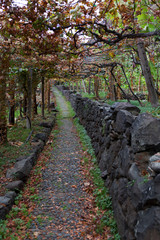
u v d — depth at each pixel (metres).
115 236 3.65
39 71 11.79
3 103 8.43
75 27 4.27
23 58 8.45
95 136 8.64
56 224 4.29
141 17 4.73
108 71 13.54
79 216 4.58
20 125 12.84
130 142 3.77
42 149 9.56
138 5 4.34
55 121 17.33
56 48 5.28
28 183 6.19
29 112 11.78
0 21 4.47
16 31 4.59
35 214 4.65
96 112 8.78
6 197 4.79
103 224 4.12
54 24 4.08
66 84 41.69
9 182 5.56
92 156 8.19
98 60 9.91
